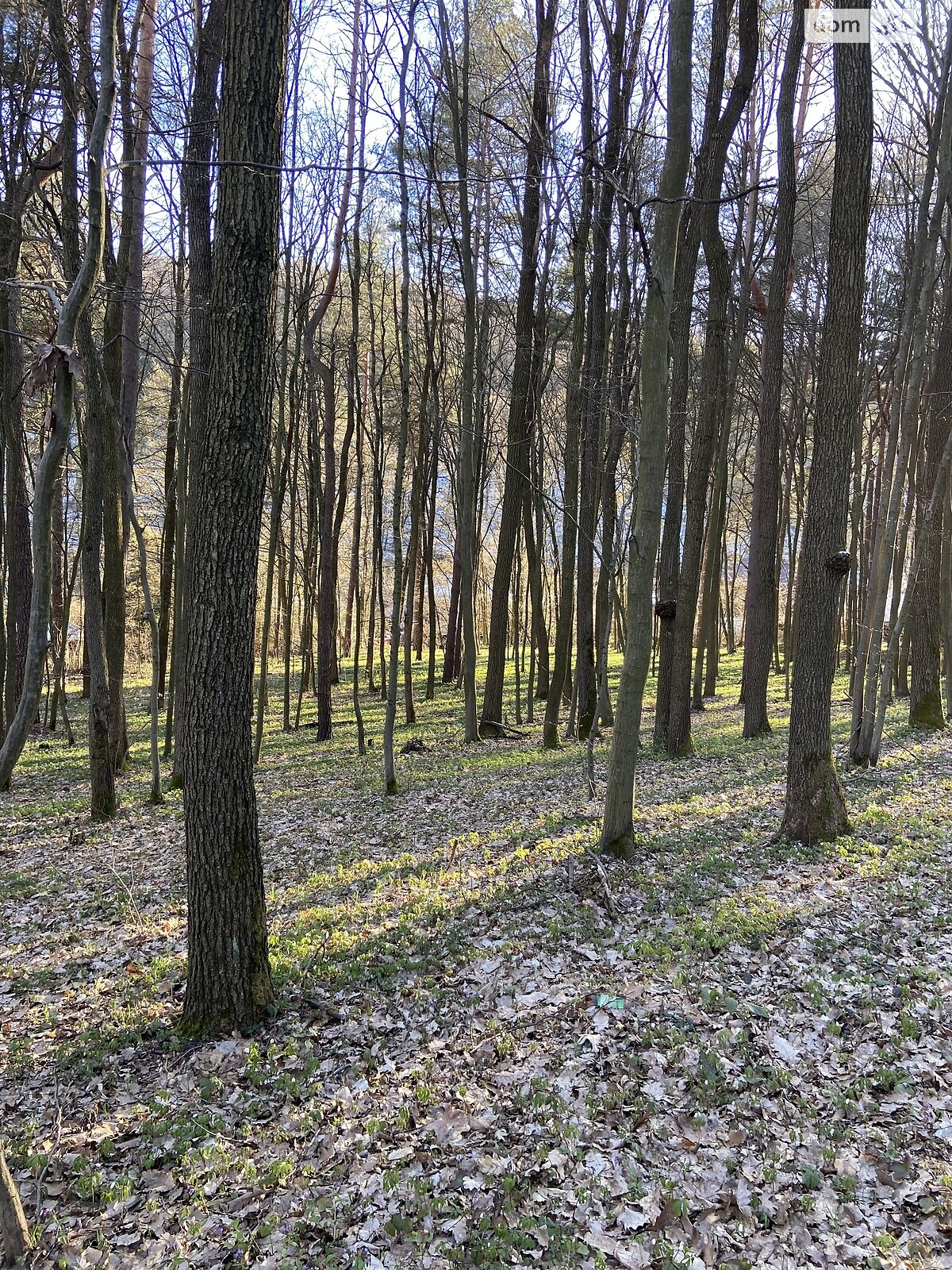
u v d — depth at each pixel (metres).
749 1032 4.77
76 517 23.45
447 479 35.62
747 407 25.45
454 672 31.66
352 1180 3.84
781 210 14.94
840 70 7.61
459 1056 4.82
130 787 14.62
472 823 10.20
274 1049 5.01
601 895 7.12
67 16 11.12
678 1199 3.51
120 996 6.04
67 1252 3.52
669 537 14.72
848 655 26.95
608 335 16.14
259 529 5.24
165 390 19.02
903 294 17.33
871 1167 3.68
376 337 26.27
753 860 7.77
